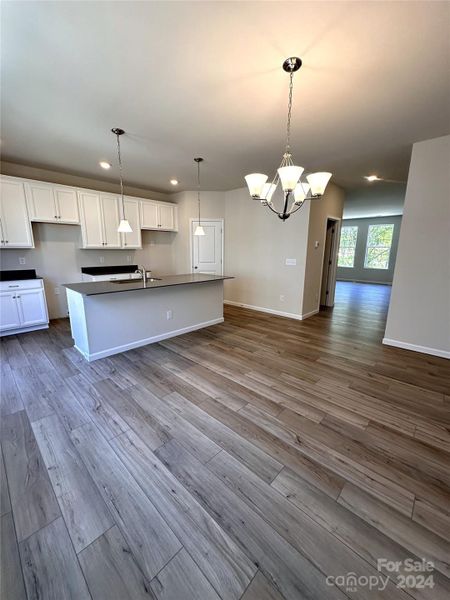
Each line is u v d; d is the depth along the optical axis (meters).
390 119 2.54
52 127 2.77
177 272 6.35
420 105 2.28
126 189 5.45
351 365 3.03
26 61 1.79
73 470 1.59
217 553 1.16
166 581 1.07
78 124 2.70
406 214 3.27
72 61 1.79
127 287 3.11
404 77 1.92
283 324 4.65
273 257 5.24
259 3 1.36
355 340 3.85
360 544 1.20
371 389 2.52
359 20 1.45
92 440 1.83
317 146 3.19
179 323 4.02
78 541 1.21
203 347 3.54
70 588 1.04
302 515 1.33
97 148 3.36
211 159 3.72
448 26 1.47
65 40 1.61
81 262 4.92
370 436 1.90
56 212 4.23
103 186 5.07
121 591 1.03
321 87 2.05
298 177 2.06
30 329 4.07
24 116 2.55
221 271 6.13
